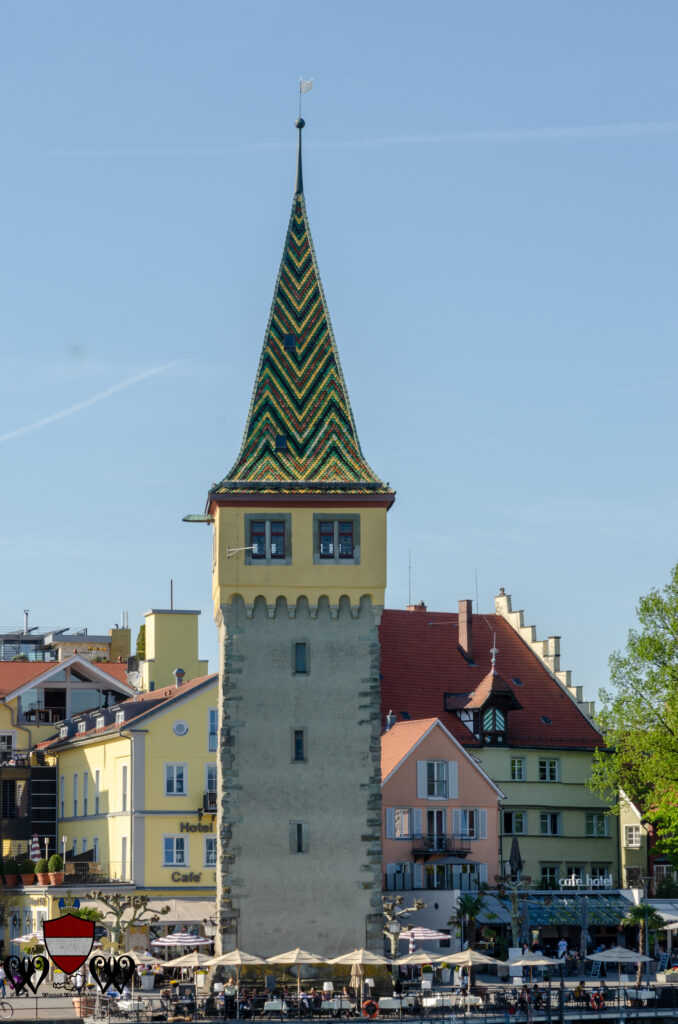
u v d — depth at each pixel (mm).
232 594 98500
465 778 128125
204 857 117375
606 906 127688
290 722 97938
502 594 151875
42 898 113750
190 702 118875
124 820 117500
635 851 138500
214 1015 88438
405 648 142875
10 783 135000
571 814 138375
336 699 98312
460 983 102375
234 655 98250
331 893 96500
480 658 145500
